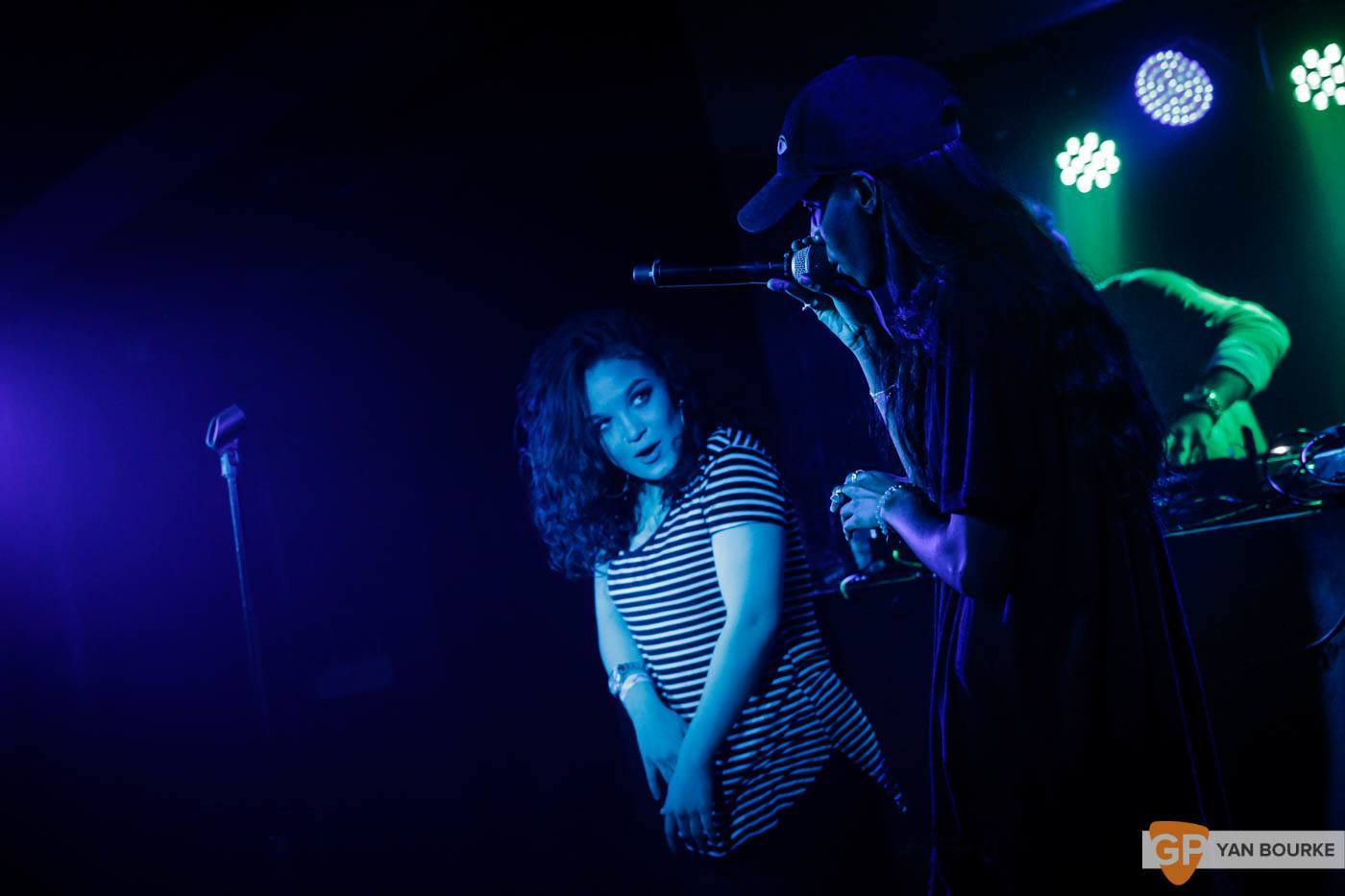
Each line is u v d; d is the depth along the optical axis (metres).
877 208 1.29
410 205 4.27
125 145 3.64
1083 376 1.21
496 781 4.49
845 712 1.85
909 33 3.56
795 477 3.34
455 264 4.29
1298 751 1.99
